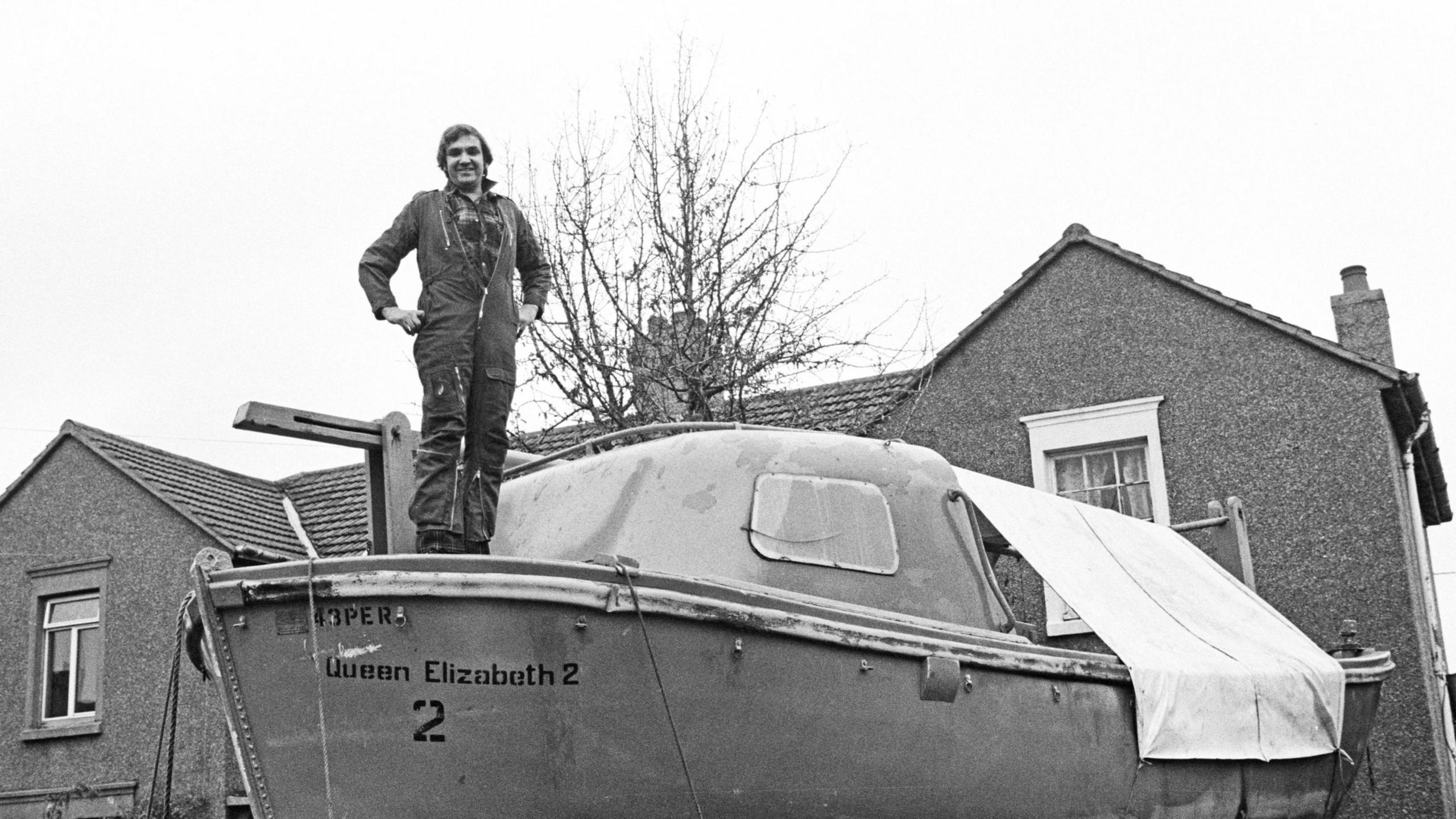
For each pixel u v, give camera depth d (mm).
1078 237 16812
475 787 6262
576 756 6359
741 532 7414
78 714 19984
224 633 6375
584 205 15375
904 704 7129
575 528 7715
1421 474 18828
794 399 16781
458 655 6230
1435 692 15242
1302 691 9281
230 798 18484
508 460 8781
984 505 8781
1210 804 8852
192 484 21141
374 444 7379
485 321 7145
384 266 7164
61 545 20422
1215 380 15945
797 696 6777
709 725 6566
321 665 6270
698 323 14828
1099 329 16578
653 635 6453
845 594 7516
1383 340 17547
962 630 7746
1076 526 9578
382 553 7332
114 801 19062
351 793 6270
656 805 6500
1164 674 8398
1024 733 7707
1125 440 16188
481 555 6719
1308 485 15312
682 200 15273
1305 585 15070
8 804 19625
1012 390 16766
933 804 7266
